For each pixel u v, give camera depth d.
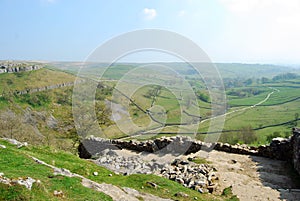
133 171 16.89
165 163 18.52
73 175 11.83
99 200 9.88
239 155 20.95
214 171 17.12
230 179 15.99
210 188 14.52
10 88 104.50
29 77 115.94
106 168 16.72
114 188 12.05
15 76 118.44
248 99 126.31
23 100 94.25
